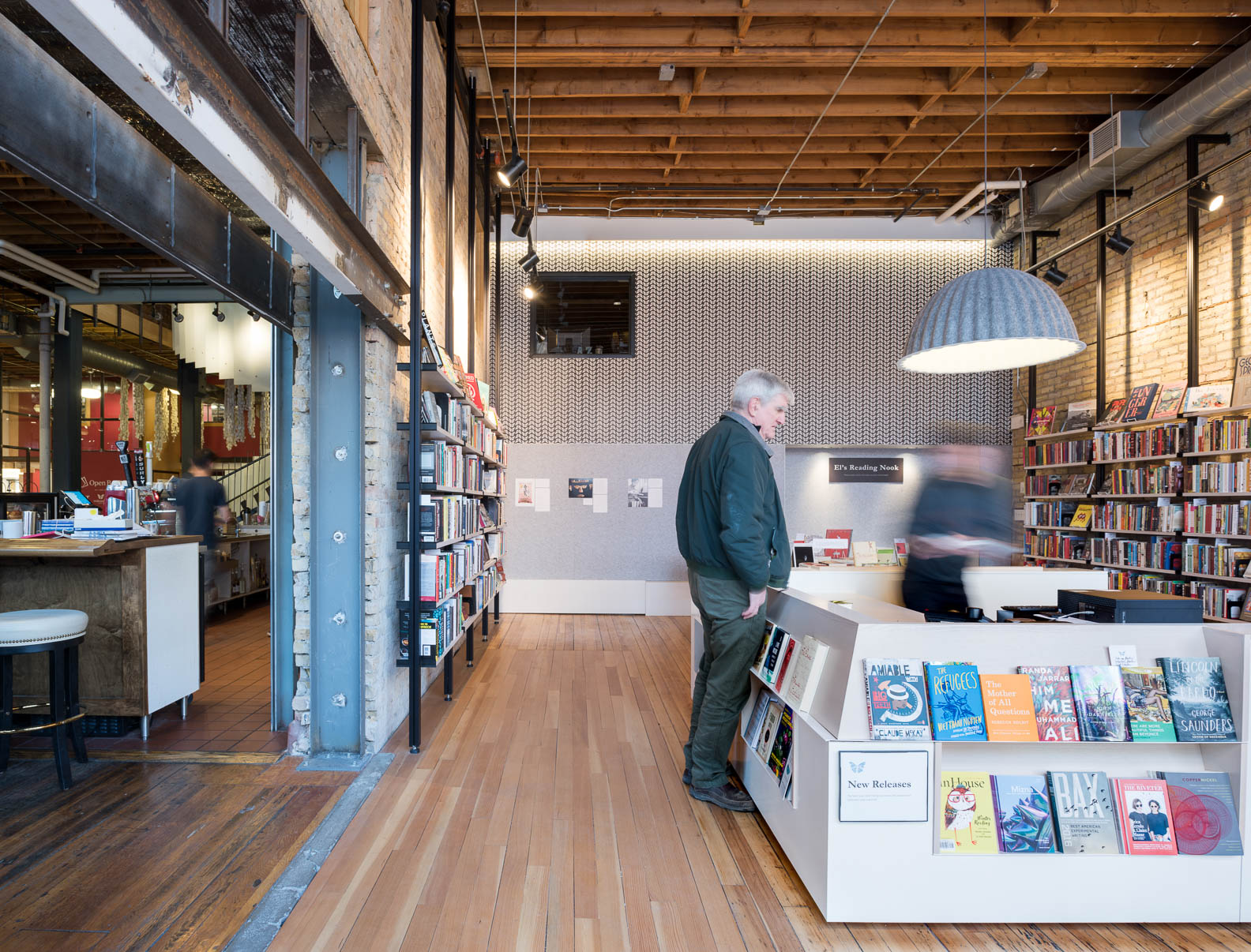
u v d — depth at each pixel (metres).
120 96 2.65
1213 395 6.02
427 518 3.88
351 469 3.58
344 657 3.61
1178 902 2.20
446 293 5.15
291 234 2.35
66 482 8.99
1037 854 2.19
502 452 7.28
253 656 5.88
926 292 9.02
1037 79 6.30
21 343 9.08
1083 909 2.19
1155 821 2.22
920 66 5.93
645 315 8.97
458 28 5.59
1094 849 2.20
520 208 6.70
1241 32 5.57
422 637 3.85
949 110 6.68
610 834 2.81
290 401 4.05
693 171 8.21
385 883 2.41
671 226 8.98
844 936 2.15
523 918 2.22
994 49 5.75
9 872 2.43
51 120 1.57
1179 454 6.25
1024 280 2.86
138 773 3.34
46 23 2.12
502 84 6.31
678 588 8.70
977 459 3.23
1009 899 2.18
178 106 1.56
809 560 6.98
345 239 2.85
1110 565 7.11
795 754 2.46
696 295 9.00
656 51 5.70
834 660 2.36
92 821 2.83
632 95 6.32
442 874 2.48
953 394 9.05
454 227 5.93
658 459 8.84
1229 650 2.27
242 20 2.61
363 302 3.22
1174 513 6.34
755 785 3.01
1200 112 5.86
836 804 2.15
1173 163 6.79
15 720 3.81
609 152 7.64
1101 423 7.27
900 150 7.41
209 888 2.35
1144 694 2.24
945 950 2.08
